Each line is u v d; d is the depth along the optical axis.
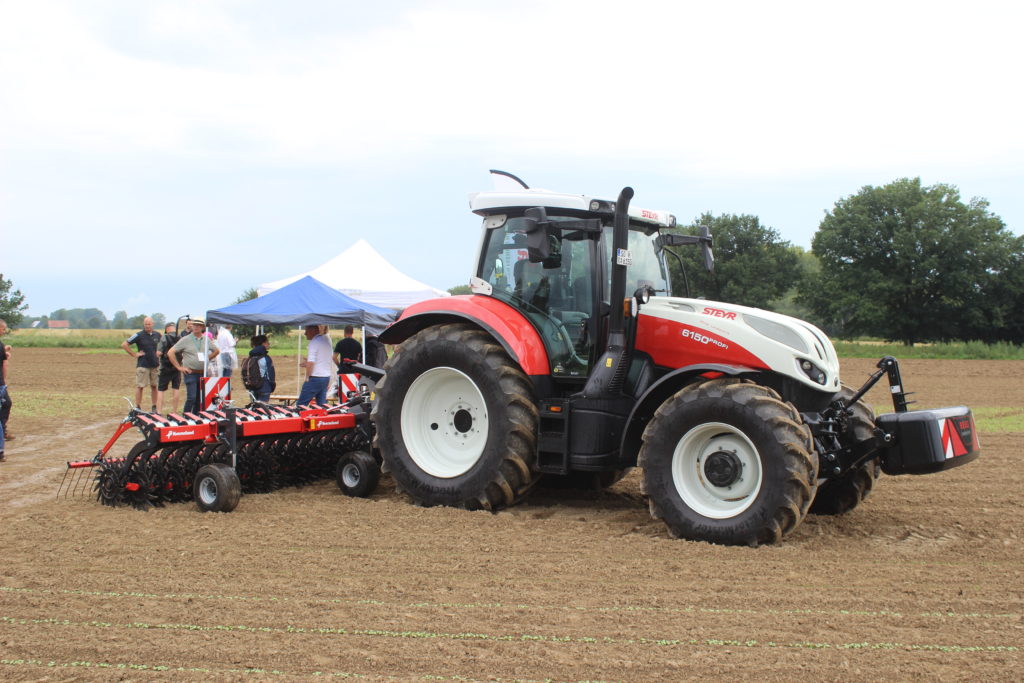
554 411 6.81
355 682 3.64
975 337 54.12
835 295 54.91
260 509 7.16
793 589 4.96
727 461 6.02
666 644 4.06
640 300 6.67
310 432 8.10
